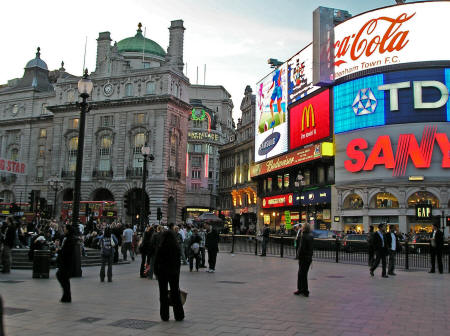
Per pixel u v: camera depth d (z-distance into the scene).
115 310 9.85
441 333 7.87
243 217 74.94
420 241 35.47
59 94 70.06
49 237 22.59
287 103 57.50
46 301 10.95
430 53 42.41
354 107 45.62
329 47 48.56
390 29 44.03
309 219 46.19
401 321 8.86
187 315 9.34
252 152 71.50
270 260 26.05
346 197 46.31
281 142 58.25
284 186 59.62
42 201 41.53
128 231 24.88
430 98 41.97
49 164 73.00
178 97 66.75
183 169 66.94
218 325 8.36
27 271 18.36
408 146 41.94
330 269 20.86
